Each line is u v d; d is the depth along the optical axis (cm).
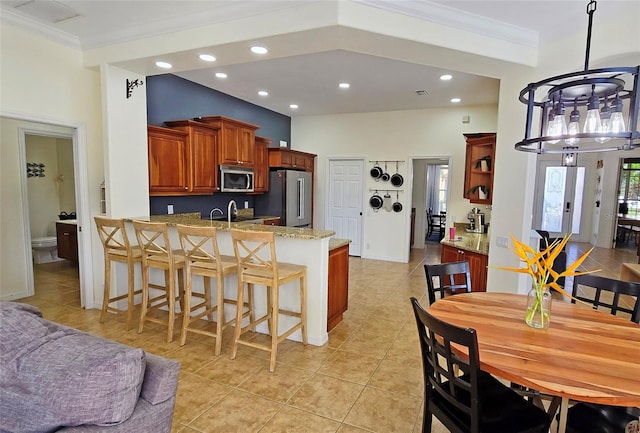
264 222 585
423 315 161
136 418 131
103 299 367
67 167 617
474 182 511
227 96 566
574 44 285
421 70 427
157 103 448
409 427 209
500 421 151
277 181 632
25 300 413
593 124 156
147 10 289
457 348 157
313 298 315
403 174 669
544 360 146
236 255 282
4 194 405
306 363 282
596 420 158
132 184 382
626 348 158
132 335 324
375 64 409
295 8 254
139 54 327
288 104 632
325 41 271
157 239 391
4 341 137
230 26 280
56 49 343
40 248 574
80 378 122
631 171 823
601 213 840
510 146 341
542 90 307
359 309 411
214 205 557
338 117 715
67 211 625
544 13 268
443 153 642
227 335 330
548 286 181
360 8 247
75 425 122
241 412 220
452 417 158
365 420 214
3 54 307
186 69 358
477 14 272
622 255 751
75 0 276
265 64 415
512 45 303
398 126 670
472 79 459
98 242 386
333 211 738
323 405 228
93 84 377
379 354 299
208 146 476
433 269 246
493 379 183
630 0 245
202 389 243
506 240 347
